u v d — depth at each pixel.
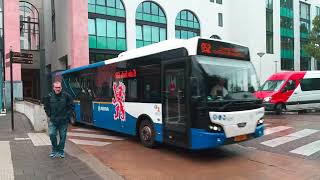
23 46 37.84
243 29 37.59
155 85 9.42
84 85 14.30
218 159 8.35
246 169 7.37
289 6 42.31
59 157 7.81
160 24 33.66
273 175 6.86
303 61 44.44
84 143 10.70
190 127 8.03
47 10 36.88
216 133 7.72
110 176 6.41
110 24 30.17
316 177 6.68
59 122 7.74
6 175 6.25
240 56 8.97
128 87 10.84
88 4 28.84
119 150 9.57
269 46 39.16
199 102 7.85
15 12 23.25
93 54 29.11
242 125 8.14
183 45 8.34
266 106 19.81
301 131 12.41
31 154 8.07
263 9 38.06
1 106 20.86
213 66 8.20
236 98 8.34
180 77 8.38
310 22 45.44
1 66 21.33
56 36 32.53
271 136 11.41
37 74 40.69
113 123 11.89
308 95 21.31
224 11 38.97
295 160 8.09
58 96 7.71
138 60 10.27
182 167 7.61
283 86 20.27
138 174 7.05
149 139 9.77
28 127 12.86
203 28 36.84
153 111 9.51
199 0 36.59
